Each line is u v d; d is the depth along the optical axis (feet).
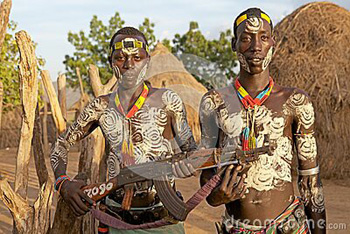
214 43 54.13
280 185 7.11
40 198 9.48
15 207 9.23
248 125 7.11
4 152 45.52
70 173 29.89
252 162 7.07
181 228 7.92
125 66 7.49
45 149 36.50
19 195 9.39
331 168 26.71
